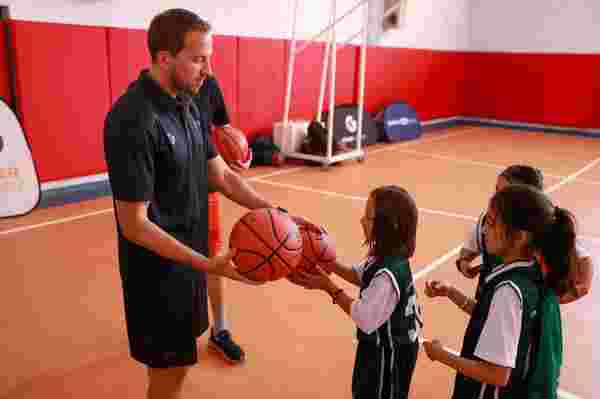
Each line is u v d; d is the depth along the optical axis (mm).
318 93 7785
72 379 2338
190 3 5883
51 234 4082
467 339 1549
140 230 1508
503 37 10828
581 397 2297
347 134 7734
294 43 6645
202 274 1762
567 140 9500
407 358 1701
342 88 8219
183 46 1474
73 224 4328
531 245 1458
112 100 5297
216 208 2584
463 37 11047
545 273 1500
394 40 9219
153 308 1661
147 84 1546
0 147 4332
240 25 6516
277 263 1686
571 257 1478
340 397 2271
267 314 2986
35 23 4613
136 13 5426
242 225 1720
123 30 5273
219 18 6234
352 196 5336
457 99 11148
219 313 2533
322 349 2646
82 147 5137
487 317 1436
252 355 2574
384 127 8633
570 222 1474
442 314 3010
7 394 2217
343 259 3703
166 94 1566
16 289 3156
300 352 2613
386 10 8859
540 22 10398
